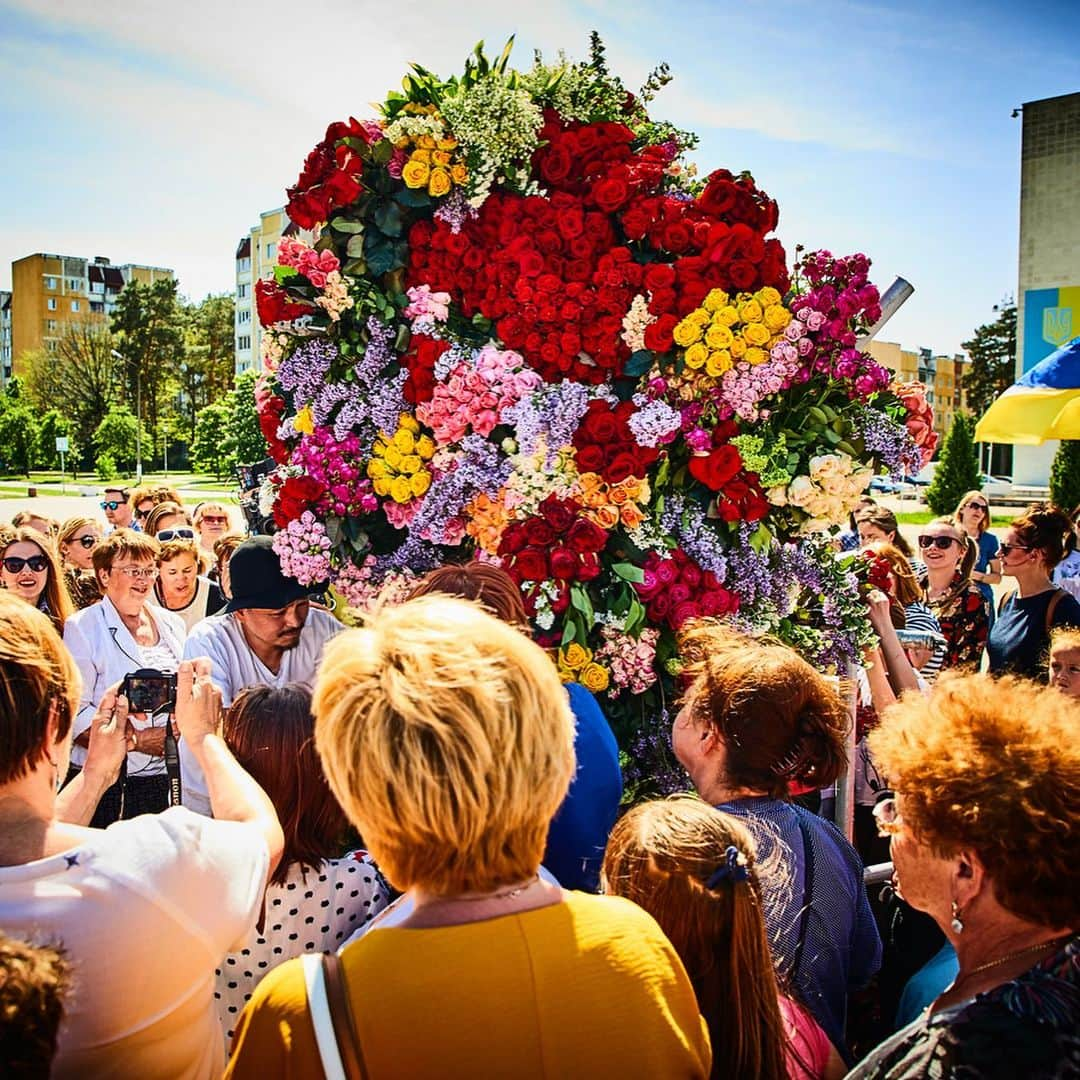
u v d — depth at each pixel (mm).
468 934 1078
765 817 1822
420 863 1109
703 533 2898
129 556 3582
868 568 3369
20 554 4004
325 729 1149
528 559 2676
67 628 3557
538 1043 1032
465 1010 1027
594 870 1977
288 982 1064
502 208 2939
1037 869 1143
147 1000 1295
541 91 3010
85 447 61250
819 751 1860
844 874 1842
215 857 1388
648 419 2768
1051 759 1211
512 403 2828
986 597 6215
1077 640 3006
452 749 1063
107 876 1290
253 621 2914
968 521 6684
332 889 1784
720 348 2811
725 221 2920
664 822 1542
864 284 2910
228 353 73812
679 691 2875
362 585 3041
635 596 2840
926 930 2123
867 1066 1241
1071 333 25859
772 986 1486
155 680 1936
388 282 3027
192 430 64625
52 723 1380
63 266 90188
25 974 989
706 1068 1148
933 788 1245
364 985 1041
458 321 3039
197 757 1666
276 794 1730
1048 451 26406
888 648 3301
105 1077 1281
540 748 1135
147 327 69750
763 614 2961
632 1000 1082
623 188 2854
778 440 2984
